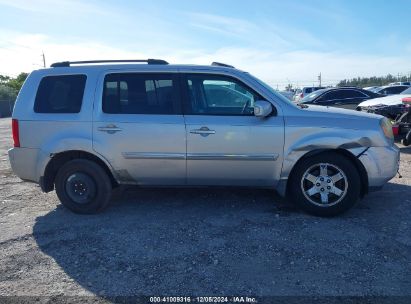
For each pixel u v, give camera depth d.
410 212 4.82
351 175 4.59
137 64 4.91
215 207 5.13
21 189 6.31
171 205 5.25
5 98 42.16
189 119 4.69
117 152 4.77
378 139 4.61
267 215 4.79
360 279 3.28
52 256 3.81
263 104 4.46
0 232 4.45
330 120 4.63
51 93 4.91
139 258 3.72
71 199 4.95
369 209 4.96
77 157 4.98
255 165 4.70
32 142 4.88
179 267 3.54
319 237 4.11
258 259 3.66
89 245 4.04
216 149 4.68
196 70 4.80
